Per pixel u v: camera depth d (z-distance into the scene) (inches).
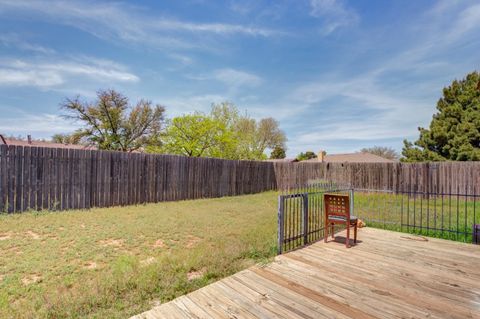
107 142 705.6
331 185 254.2
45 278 137.0
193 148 713.0
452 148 576.1
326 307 105.3
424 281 130.5
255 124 1144.8
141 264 155.3
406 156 676.1
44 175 299.6
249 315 99.0
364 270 143.9
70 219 268.2
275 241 199.6
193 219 290.0
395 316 99.5
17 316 97.0
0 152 269.7
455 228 249.6
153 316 97.9
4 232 217.2
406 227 255.4
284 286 123.7
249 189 575.8
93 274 142.6
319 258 162.7
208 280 133.3
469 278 134.6
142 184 390.6
